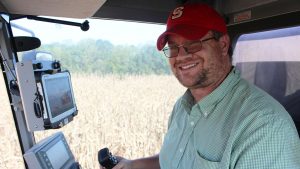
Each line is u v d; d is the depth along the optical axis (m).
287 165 0.97
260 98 1.10
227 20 2.14
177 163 1.37
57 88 1.57
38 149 1.59
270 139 0.98
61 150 1.80
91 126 3.10
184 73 1.30
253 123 1.02
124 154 3.04
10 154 1.72
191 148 1.29
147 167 1.86
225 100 1.21
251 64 2.08
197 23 1.25
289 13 1.72
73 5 1.53
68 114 1.67
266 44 1.96
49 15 1.77
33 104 1.37
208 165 1.16
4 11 1.54
